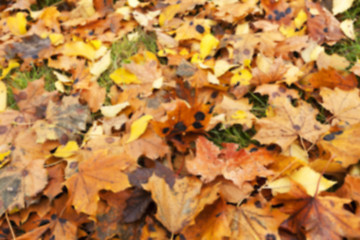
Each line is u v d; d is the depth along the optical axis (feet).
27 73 3.88
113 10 4.21
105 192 3.10
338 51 3.79
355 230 2.80
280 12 3.94
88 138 3.36
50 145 3.32
